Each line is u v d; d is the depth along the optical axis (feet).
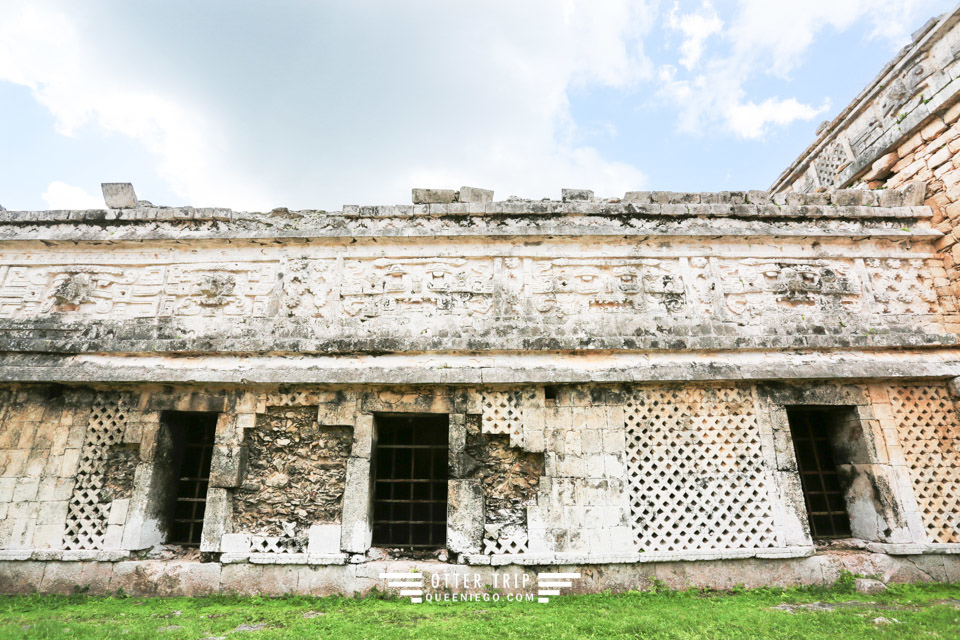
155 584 22.53
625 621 18.49
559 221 26.50
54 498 23.73
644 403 24.67
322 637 17.25
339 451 24.23
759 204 27.30
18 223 26.32
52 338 24.79
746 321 25.63
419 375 23.54
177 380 23.66
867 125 32.09
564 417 24.26
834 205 27.89
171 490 25.38
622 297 25.70
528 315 25.26
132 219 26.45
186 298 25.79
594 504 23.21
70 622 19.03
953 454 24.77
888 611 19.48
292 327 25.02
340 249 26.25
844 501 25.96
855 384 25.48
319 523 23.26
